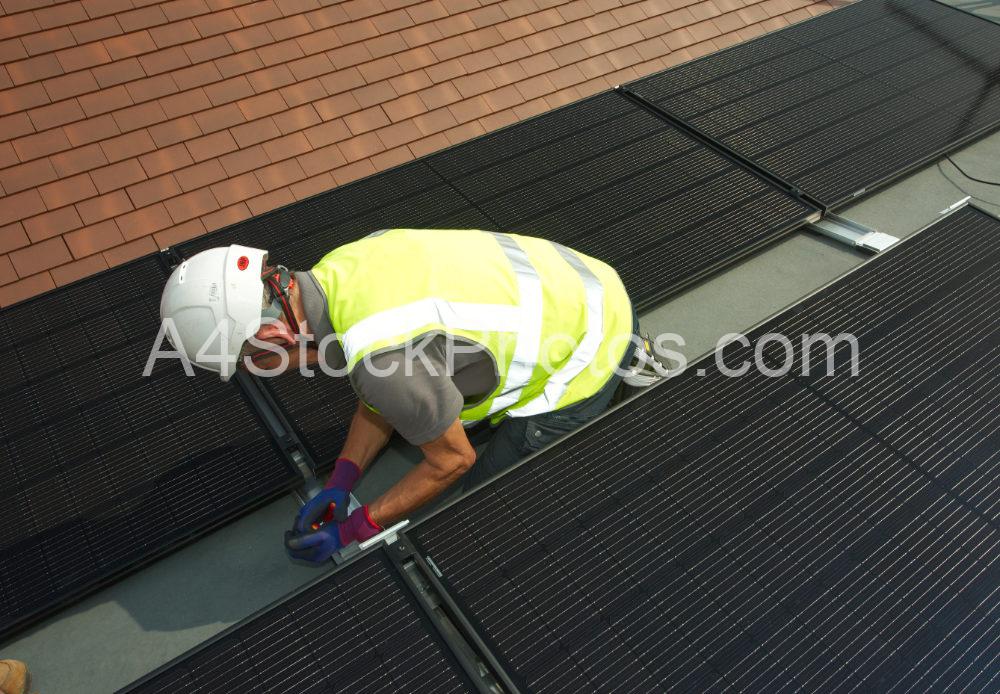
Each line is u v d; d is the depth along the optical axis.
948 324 3.60
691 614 2.59
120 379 3.70
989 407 3.25
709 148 4.92
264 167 6.06
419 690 2.45
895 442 3.10
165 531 3.12
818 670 2.46
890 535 2.80
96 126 5.78
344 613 2.63
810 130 5.08
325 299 2.62
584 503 2.88
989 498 2.92
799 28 6.25
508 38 7.12
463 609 2.61
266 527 3.34
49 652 2.99
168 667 2.54
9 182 5.51
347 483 3.12
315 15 6.61
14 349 3.88
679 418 3.16
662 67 7.55
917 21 6.32
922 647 2.51
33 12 5.89
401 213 4.49
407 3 6.92
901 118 5.20
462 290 2.64
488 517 2.85
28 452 3.43
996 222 4.16
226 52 6.26
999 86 5.55
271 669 2.52
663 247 4.22
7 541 3.13
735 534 2.79
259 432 3.46
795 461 3.03
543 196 4.56
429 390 2.46
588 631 2.54
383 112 6.51
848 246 4.48
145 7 6.17
